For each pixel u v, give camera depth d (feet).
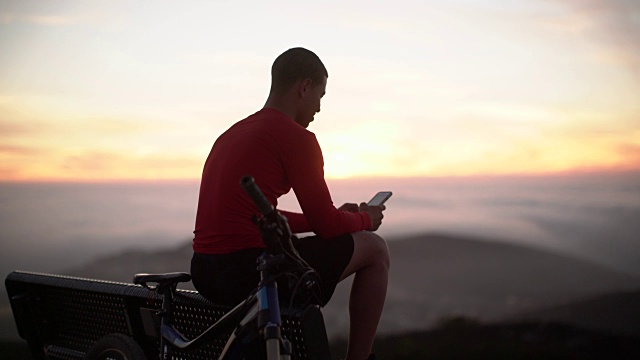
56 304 12.20
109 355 10.74
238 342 8.42
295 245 7.93
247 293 9.03
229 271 9.05
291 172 9.05
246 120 9.60
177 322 10.37
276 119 9.23
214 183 9.37
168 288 10.11
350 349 9.52
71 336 12.14
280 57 9.67
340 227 9.14
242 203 9.06
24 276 12.35
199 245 9.44
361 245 9.30
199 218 9.55
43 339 12.51
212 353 10.06
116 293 10.93
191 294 10.15
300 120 9.72
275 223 7.42
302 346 8.89
